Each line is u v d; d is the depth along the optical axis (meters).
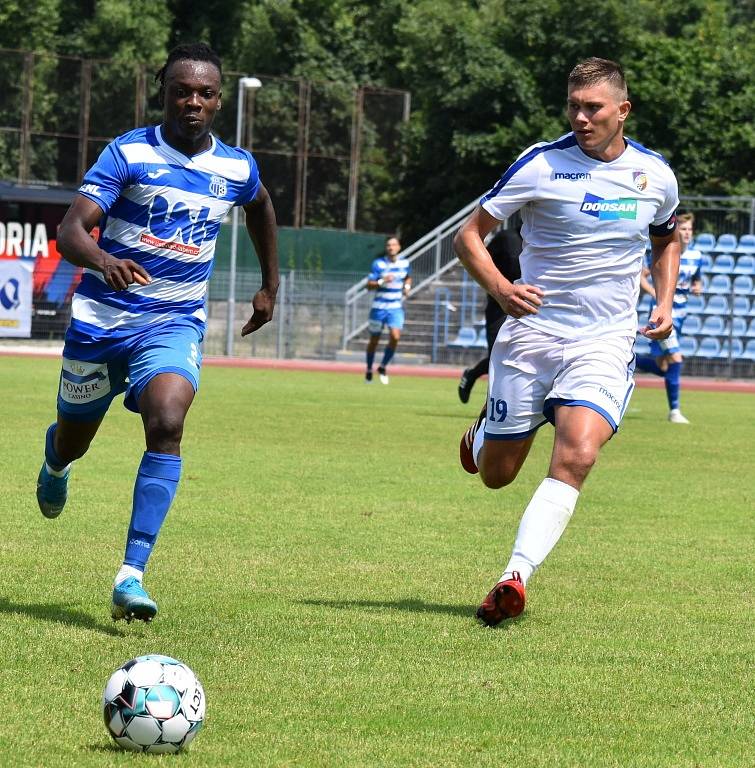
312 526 18.16
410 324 74.00
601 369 12.91
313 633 11.87
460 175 91.75
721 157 88.56
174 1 116.19
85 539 16.50
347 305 73.88
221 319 74.19
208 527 17.84
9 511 18.47
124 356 12.61
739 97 88.00
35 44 105.38
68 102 86.94
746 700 10.17
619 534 18.39
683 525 19.31
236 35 116.75
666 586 14.71
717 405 47.72
